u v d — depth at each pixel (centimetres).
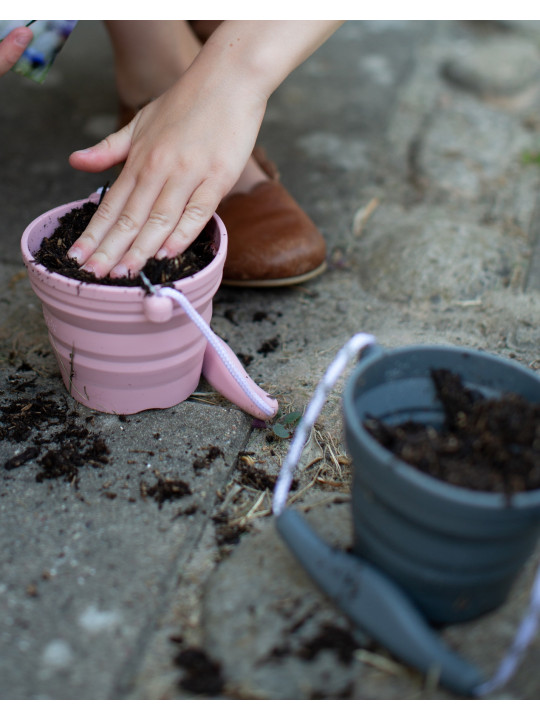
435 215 86
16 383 67
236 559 55
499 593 52
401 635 49
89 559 56
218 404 66
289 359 71
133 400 63
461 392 54
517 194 90
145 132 63
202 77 62
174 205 61
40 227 63
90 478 60
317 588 54
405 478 48
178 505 59
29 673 51
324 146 96
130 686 51
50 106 101
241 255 74
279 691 50
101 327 59
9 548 56
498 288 78
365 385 53
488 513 47
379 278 79
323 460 63
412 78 113
